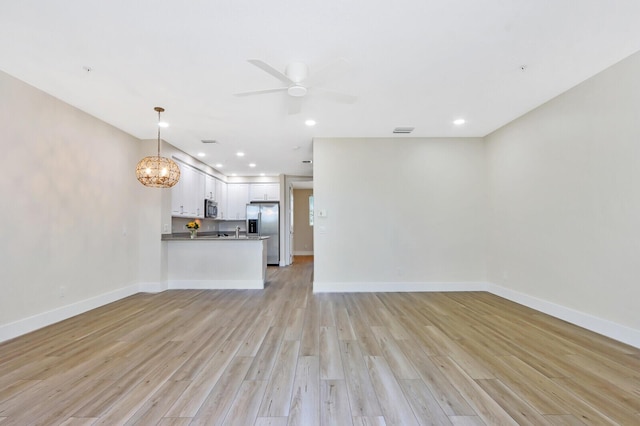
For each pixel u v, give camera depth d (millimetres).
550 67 2822
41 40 2316
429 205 5020
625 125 2723
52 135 3352
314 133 4742
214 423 1670
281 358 2490
